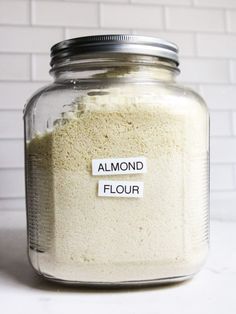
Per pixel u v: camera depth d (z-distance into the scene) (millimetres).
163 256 286
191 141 294
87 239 283
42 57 536
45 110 298
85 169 282
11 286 310
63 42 303
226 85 576
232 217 569
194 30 571
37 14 536
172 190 287
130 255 283
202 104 315
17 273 344
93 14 547
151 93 291
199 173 303
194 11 572
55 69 317
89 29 546
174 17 567
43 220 296
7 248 436
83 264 283
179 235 290
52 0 539
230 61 578
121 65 300
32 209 310
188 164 293
